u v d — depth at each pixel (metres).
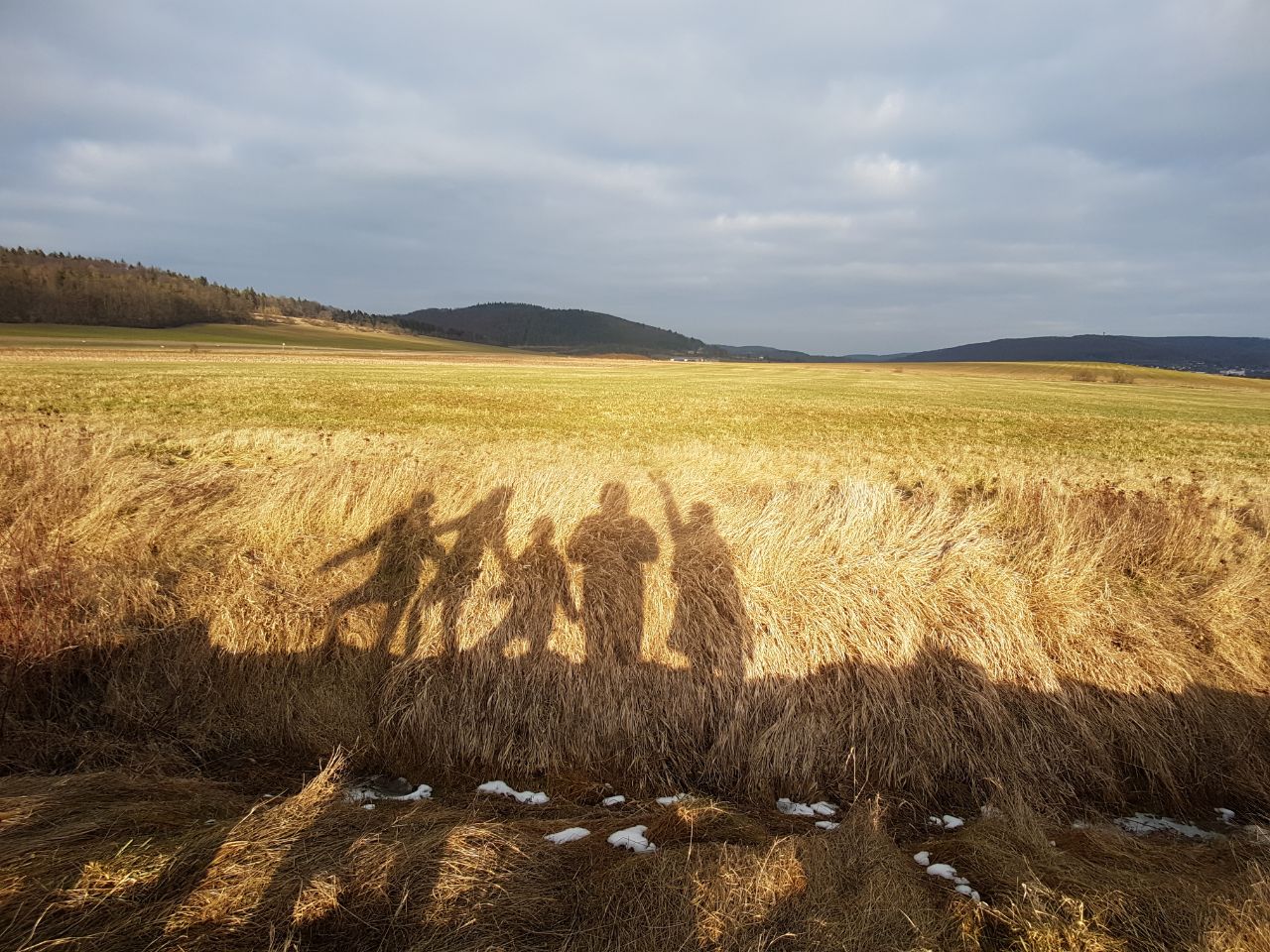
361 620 5.12
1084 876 3.17
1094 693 5.13
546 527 5.77
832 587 5.36
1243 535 7.39
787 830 4.07
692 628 5.11
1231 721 5.14
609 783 4.50
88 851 2.69
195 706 4.62
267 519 6.05
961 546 5.85
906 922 2.71
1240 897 2.96
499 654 4.90
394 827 3.14
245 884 2.57
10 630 4.37
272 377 46.72
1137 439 28.86
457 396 38.50
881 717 4.79
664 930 2.56
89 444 7.41
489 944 2.46
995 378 102.12
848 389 63.03
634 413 33.28
